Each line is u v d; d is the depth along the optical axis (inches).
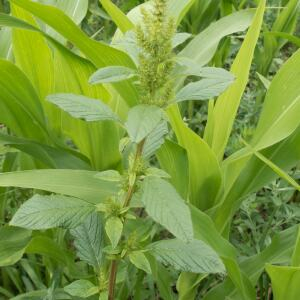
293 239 33.4
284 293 28.6
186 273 33.4
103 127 33.9
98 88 33.0
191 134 29.3
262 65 61.6
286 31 59.7
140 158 20.7
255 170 33.1
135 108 17.8
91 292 23.3
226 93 32.3
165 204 18.4
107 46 28.9
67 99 20.4
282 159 33.0
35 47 34.0
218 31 39.2
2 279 41.1
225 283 34.1
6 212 44.4
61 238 36.8
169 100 20.0
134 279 36.2
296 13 58.1
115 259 22.1
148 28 18.8
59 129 36.9
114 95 37.5
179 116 29.0
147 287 41.1
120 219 21.4
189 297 35.0
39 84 35.6
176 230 17.8
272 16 70.9
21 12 33.5
